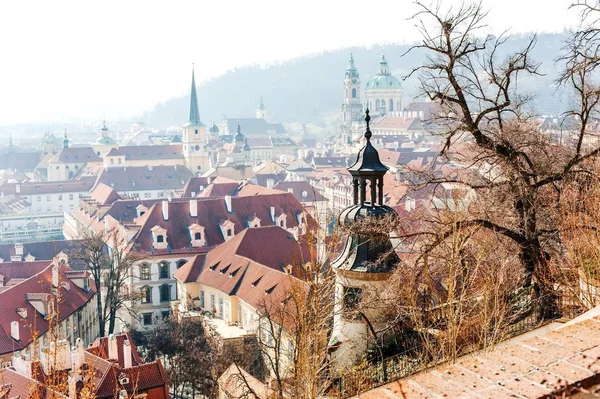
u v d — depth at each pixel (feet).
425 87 105.50
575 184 104.63
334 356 98.02
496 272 95.20
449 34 99.45
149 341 263.49
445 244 102.99
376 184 108.47
